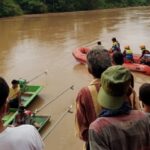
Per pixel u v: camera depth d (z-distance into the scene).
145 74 14.06
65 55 19.03
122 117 2.31
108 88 2.29
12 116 8.20
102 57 2.95
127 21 36.75
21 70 15.80
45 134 8.13
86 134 2.86
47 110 9.98
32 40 25.08
